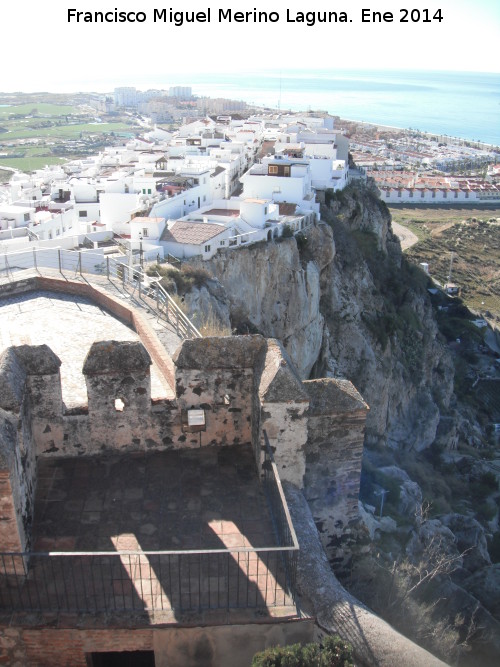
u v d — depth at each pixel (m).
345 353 69.38
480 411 81.62
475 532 30.23
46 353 12.04
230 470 12.43
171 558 10.41
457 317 102.69
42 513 11.26
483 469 57.31
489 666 15.81
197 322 31.66
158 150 109.38
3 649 9.53
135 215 63.91
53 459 12.53
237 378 12.71
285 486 12.05
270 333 60.38
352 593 13.05
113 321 21.19
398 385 71.69
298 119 146.75
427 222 165.75
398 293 85.06
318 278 65.44
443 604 17.56
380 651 9.31
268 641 9.62
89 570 10.22
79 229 66.06
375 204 94.44
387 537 21.31
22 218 66.50
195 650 9.59
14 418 10.38
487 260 139.00
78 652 9.57
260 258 58.59
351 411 12.10
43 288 24.70
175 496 11.76
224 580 10.07
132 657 10.70
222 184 84.12
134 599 9.71
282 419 11.63
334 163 92.50
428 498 36.44
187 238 55.00
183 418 12.74
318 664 8.51
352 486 12.66
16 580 10.02
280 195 73.75
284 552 10.34
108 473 12.25
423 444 68.62
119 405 13.17
